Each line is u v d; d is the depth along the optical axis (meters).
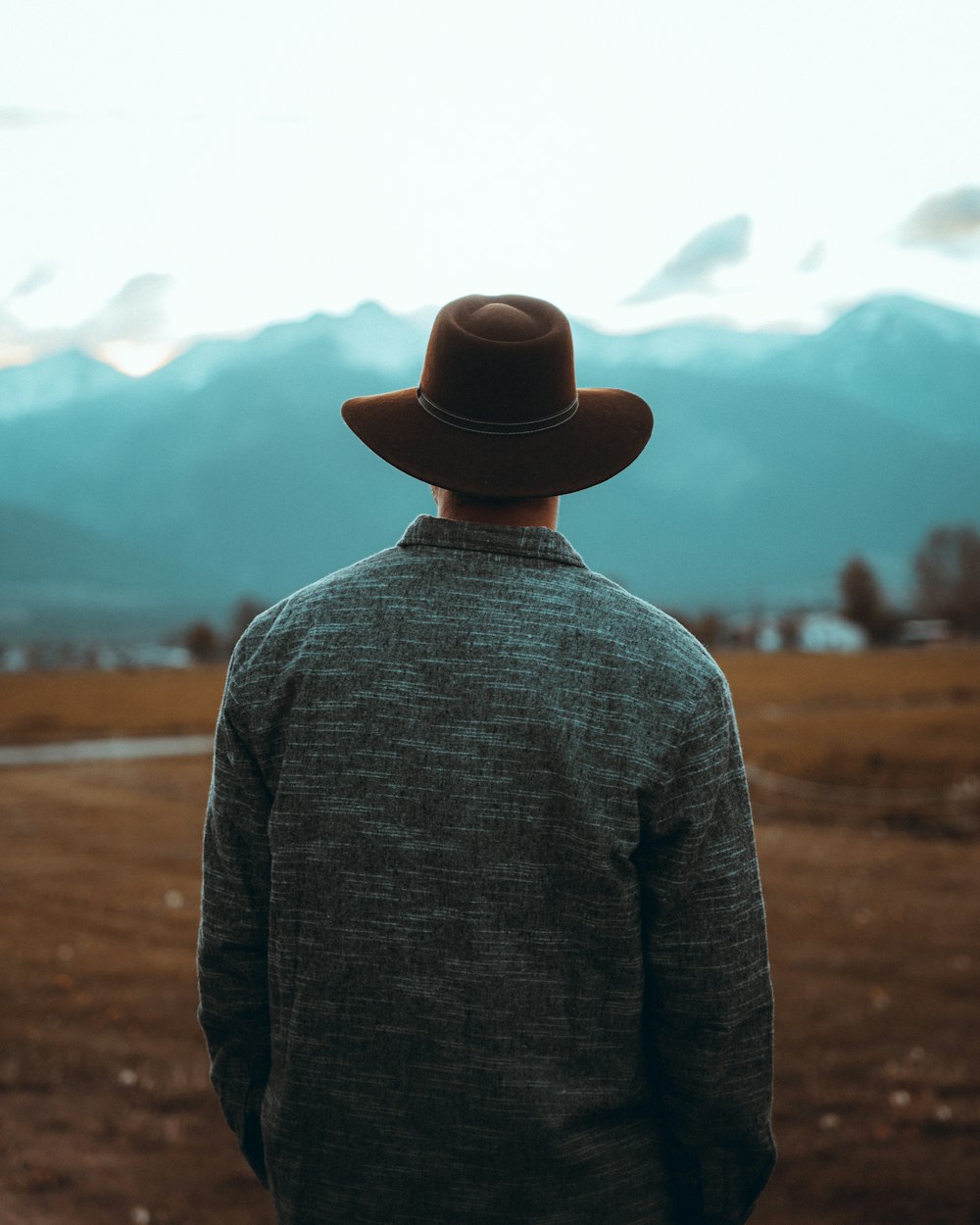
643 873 1.42
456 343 1.54
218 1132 5.45
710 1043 1.43
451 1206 1.39
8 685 68.69
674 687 1.41
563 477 1.52
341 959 1.41
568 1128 1.38
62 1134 5.29
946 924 10.46
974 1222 4.42
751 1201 1.57
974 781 20.42
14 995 7.74
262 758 1.53
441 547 1.53
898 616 113.44
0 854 15.02
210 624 113.00
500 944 1.37
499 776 1.38
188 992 7.97
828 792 20.92
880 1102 5.74
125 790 23.39
